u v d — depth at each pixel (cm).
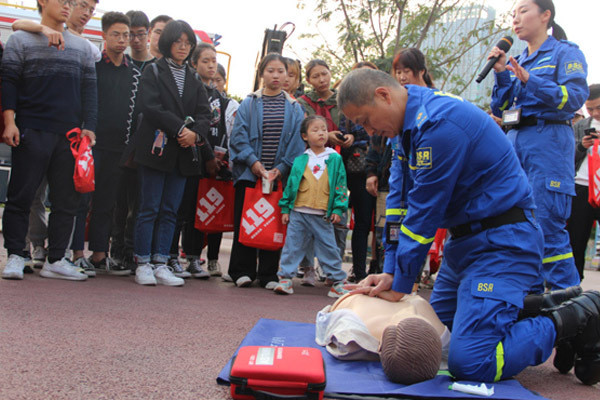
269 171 462
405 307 243
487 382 209
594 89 477
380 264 489
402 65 412
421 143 220
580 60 334
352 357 240
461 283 227
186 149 447
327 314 261
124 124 467
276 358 186
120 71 470
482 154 221
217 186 494
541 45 347
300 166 458
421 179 222
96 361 212
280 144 473
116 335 255
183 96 444
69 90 402
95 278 436
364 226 512
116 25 457
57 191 407
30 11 838
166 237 453
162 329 276
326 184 455
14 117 384
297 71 579
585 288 673
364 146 511
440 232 520
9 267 379
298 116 486
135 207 495
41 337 239
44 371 195
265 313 349
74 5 427
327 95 539
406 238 230
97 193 466
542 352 215
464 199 227
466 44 1170
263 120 478
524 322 220
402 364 202
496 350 209
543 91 319
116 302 336
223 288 454
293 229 456
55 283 384
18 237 387
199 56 525
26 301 310
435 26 1198
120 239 507
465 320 215
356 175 511
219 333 279
